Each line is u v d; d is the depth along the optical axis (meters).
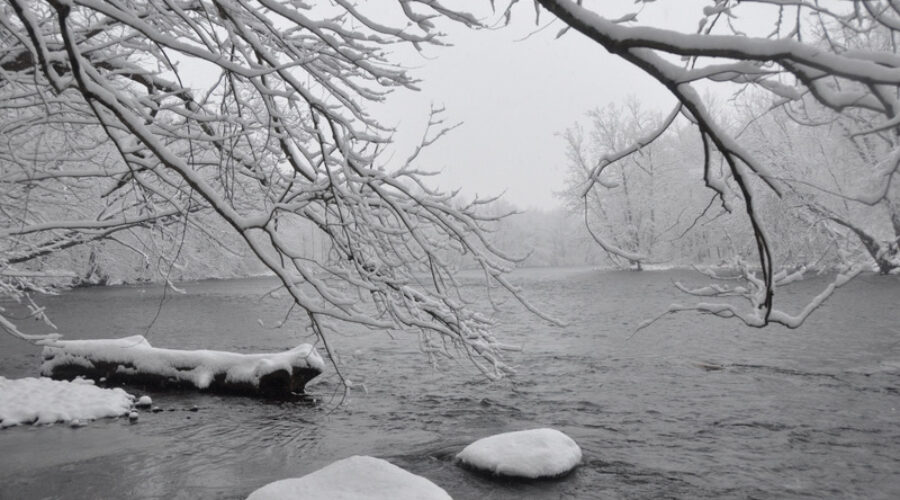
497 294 32.44
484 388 12.48
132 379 12.66
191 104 6.42
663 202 44.97
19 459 8.30
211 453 8.59
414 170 6.07
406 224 5.43
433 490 5.41
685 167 42.69
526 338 18.78
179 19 5.95
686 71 2.37
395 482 5.48
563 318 23.30
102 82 3.87
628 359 15.02
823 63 2.05
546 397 11.67
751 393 11.48
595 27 2.34
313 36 5.70
